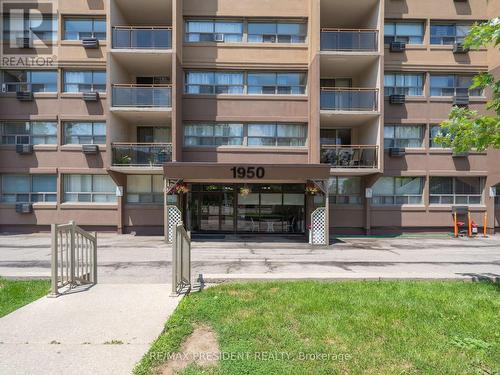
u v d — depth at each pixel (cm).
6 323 472
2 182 1848
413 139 1906
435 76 1911
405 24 1916
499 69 1803
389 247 1437
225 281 736
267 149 1856
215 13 1864
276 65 1873
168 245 1424
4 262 1047
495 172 1858
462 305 561
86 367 354
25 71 1848
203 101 1855
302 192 1919
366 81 1872
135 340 419
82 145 1816
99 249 1307
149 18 1911
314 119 1756
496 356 379
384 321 480
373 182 1788
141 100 1725
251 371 340
